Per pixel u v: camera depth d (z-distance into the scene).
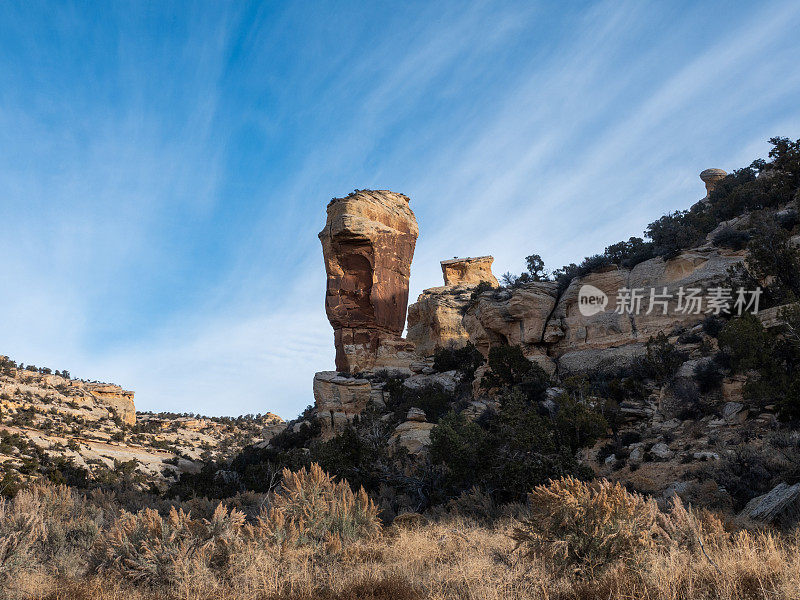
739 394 28.34
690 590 6.35
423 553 11.27
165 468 81.75
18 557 9.68
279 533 10.85
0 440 71.81
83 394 126.94
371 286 84.19
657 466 23.75
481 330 56.12
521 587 7.86
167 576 9.41
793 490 12.91
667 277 43.19
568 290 49.59
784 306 28.81
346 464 28.64
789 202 45.41
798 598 5.81
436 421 41.59
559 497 8.86
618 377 38.56
